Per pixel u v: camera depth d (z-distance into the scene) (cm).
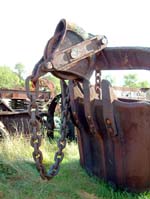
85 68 332
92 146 431
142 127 358
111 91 354
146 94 1296
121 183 387
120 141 371
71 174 466
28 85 282
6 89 1104
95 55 343
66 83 415
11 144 550
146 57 337
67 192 391
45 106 948
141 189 377
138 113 350
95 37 318
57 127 898
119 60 353
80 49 306
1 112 732
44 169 293
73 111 402
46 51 292
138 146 366
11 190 375
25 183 402
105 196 382
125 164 377
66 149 603
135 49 344
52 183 416
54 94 1098
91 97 368
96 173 435
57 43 296
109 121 359
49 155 580
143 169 372
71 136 730
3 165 441
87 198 378
